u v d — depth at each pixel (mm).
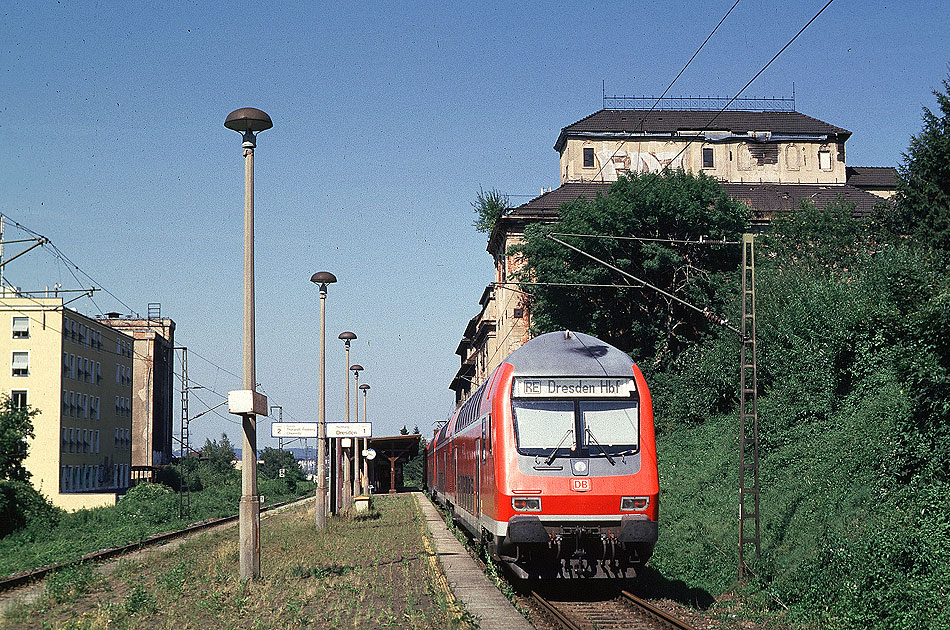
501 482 16516
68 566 19016
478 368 78188
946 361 17484
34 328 66938
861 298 27641
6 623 13617
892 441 18344
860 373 25000
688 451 31547
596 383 16984
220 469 102750
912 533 14805
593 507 16250
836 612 14297
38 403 66500
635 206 43094
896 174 38500
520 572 16328
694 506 24641
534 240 44062
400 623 13000
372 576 18078
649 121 64750
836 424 23812
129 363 85125
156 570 20500
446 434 34344
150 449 88625
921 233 36531
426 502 52344
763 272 36469
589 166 63906
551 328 44875
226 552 21906
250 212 17031
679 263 42281
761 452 26438
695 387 36656
